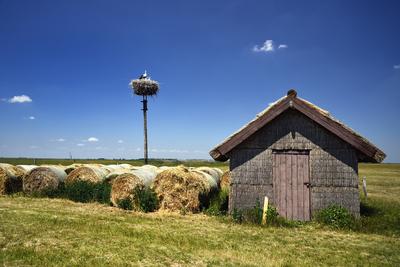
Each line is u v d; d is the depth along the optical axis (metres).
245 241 9.53
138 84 32.44
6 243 8.05
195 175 14.91
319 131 12.60
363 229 11.21
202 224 11.67
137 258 7.45
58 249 7.80
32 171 17.66
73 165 21.72
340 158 12.38
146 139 33.34
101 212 13.27
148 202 14.13
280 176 12.79
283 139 12.83
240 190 13.01
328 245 9.41
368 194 20.75
